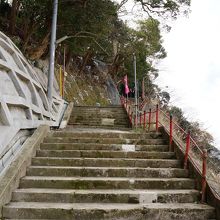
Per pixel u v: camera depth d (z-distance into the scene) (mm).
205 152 6543
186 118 15906
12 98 7496
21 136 8336
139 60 30359
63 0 15188
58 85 22594
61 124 13906
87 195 6402
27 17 16672
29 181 6820
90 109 17750
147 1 19109
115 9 17750
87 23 16562
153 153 8523
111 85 35875
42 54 19469
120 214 5883
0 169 6457
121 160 8016
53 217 5816
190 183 7078
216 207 5980
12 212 5766
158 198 6500
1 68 7918
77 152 8391
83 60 31078
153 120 13977
